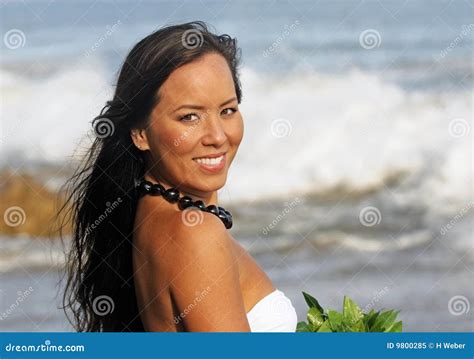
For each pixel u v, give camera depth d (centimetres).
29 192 1556
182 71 331
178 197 341
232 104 339
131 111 341
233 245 362
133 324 369
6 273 1336
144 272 344
